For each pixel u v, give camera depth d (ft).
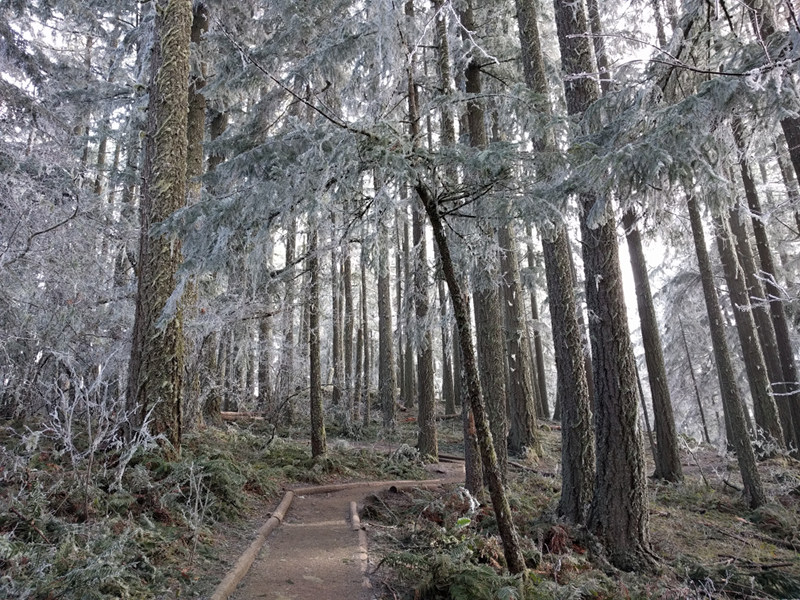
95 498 13.56
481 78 27.58
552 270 23.36
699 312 52.80
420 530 18.19
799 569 18.79
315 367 29.66
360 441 42.63
